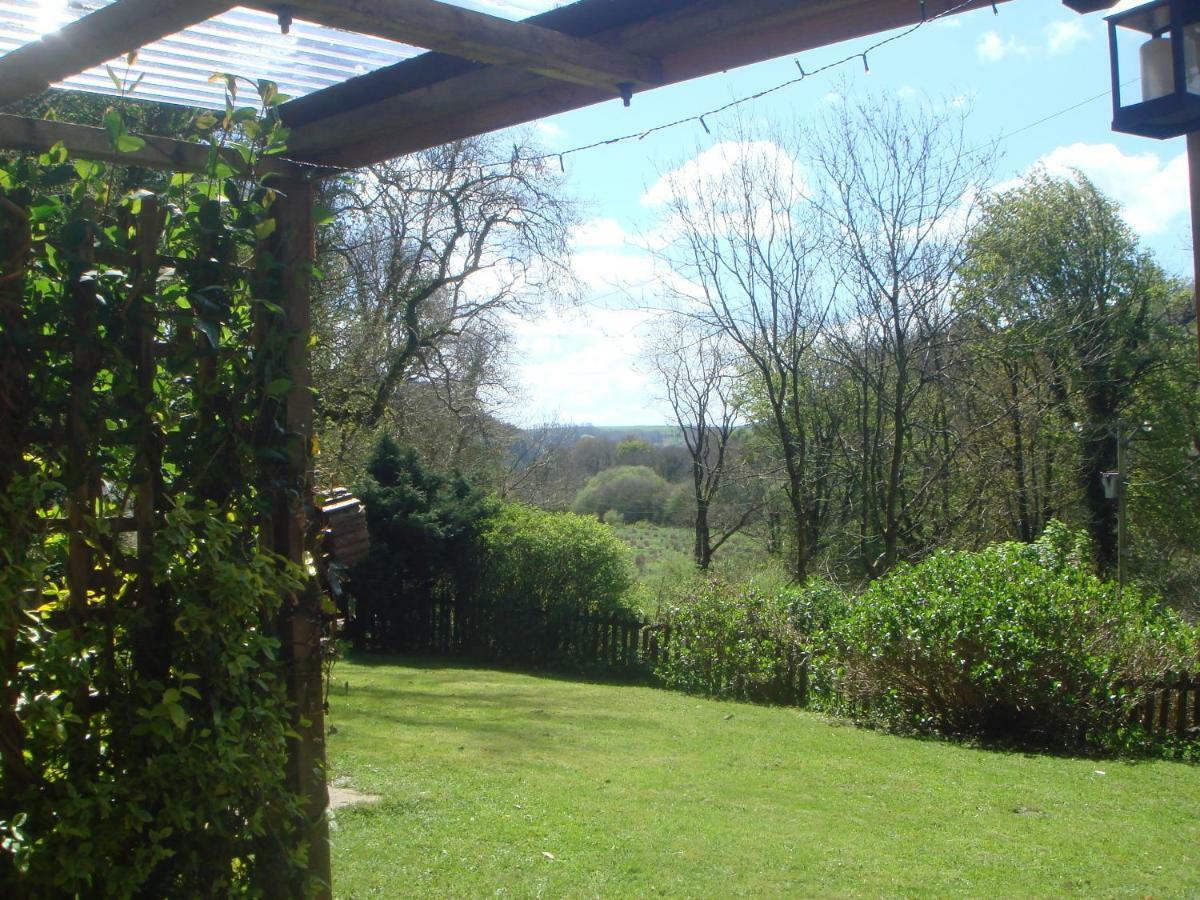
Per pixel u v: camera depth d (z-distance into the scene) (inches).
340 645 144.7
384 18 101.4
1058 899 212.2
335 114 143.9
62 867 110.7
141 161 131.1
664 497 1520.7
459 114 135.8
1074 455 1012.5
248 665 123.0
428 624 705.0
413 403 970.1
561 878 206.5
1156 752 412.5
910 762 367.9
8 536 109.5
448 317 967.6
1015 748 415.2
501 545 679.1
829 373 939.3
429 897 191.3
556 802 270.4
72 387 116.8
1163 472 1088.8
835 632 496.4
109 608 119.0
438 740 355.3
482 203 914.1
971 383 906.1
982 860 239.5
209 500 125.0
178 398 128.3
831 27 109.5
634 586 694.5
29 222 113.0
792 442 989.8
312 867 136.8
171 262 123.9
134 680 119.8
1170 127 116.6
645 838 239.6
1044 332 945.5
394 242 910.4
